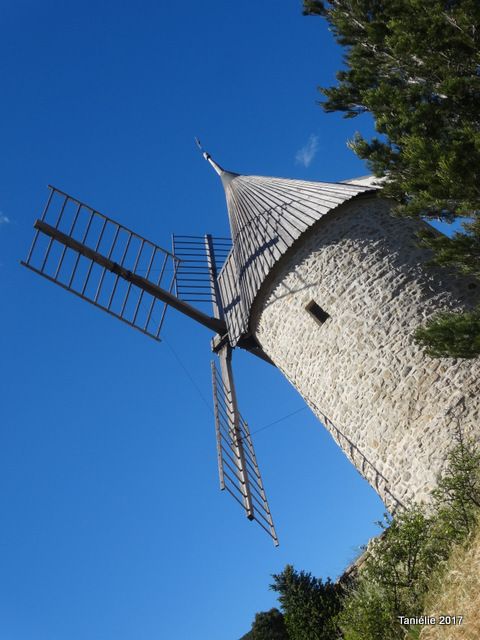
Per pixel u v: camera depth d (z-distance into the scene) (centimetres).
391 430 1266
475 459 1091
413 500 1212
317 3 1266
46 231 1681
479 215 1021
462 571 882
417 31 1030
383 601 993
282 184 1641
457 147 969
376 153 1120
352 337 1354
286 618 1312
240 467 1515
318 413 1417
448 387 1226
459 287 1330
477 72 1059
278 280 1493
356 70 1207
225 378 1648
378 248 1412
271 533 1456
